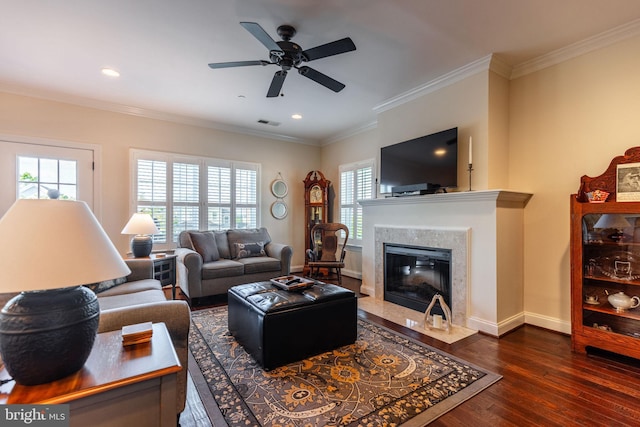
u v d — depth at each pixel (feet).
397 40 8.63
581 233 7.99
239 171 17.38
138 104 13.61
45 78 10.99
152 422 3.60
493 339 8.91
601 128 8.55
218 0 6.95
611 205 7.49
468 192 9.57
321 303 7.99
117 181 13.88
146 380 3.50
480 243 9.52
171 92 12.24
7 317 3.16
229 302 9.21
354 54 9.38
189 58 9.61
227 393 6.19
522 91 10.18
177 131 15.43
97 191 13.41
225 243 14.84
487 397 6.05
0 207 11.54
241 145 17.44
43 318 3.18
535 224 9.92
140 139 14.44
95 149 13.35
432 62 9.87
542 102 9.72
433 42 8.73
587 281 8.07
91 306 3.60
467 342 8.68
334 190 19.33
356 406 5.76
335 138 19.15
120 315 4.99
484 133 9.75
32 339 3.12
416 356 7.82
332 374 6.92
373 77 10.93
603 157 8.52
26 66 10.07
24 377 3.18
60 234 3.34
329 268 17.29
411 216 11.81
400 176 12.30
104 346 4.12
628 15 7.49
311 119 15.80
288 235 19.25
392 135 13.07
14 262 3.05
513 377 6.79
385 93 12.38
